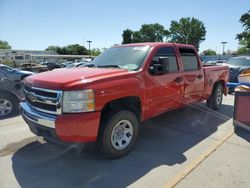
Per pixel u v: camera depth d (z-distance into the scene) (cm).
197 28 8231
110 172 363
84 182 338
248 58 1265
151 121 606
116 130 397
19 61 6038
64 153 425
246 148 443
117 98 386
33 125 387
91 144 452
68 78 371
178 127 563
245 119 523
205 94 641
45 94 370
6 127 573
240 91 522
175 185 327
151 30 8769
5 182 337
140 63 448
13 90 695
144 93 435
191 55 580
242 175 351
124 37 9044
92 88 355
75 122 345
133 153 425
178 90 523
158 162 392
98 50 8825
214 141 478
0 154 423
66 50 10519
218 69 694
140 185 329
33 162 394
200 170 364
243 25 5412
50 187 326
